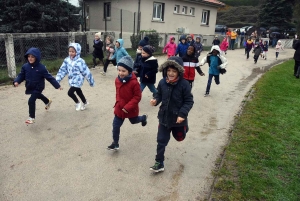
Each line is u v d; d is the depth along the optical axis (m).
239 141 4.46
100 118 5.54
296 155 4.05
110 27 19.70
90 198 3.08
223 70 7.30
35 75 4.89
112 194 3.16
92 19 21.45
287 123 5.37
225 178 3.38
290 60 17.66
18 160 3.84
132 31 17.88
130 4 18.08
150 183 3.39
